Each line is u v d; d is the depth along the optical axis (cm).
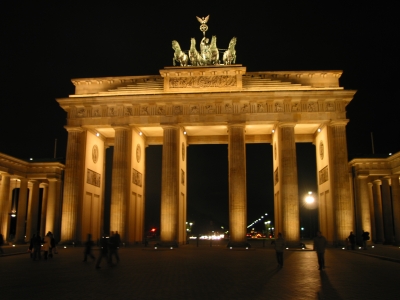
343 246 7275
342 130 7694
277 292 2412
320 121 7744
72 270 3638
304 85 7988
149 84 8144
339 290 2494
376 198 8919
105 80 8331
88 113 8119
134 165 8400
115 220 7700
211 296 2275
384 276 3183
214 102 7919
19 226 8606
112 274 3319
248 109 7844
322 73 8038
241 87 7919
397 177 8306
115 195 7775
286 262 4450
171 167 7762
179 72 8019
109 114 8062
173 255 5531
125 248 7119
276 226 8688
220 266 3988
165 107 7969
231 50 8381
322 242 3656
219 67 7962
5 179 8256
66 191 7869
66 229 7725
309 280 2933
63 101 8075
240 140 7756
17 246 7888
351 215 7431
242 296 2277
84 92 8344
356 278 3055
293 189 7562
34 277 3136
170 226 7550
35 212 8931
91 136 8544
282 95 7719
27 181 8781
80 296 2283
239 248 7025
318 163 8738
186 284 2731
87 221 8244
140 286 2647
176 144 7881
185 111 7919
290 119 7756
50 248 5116
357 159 8356
